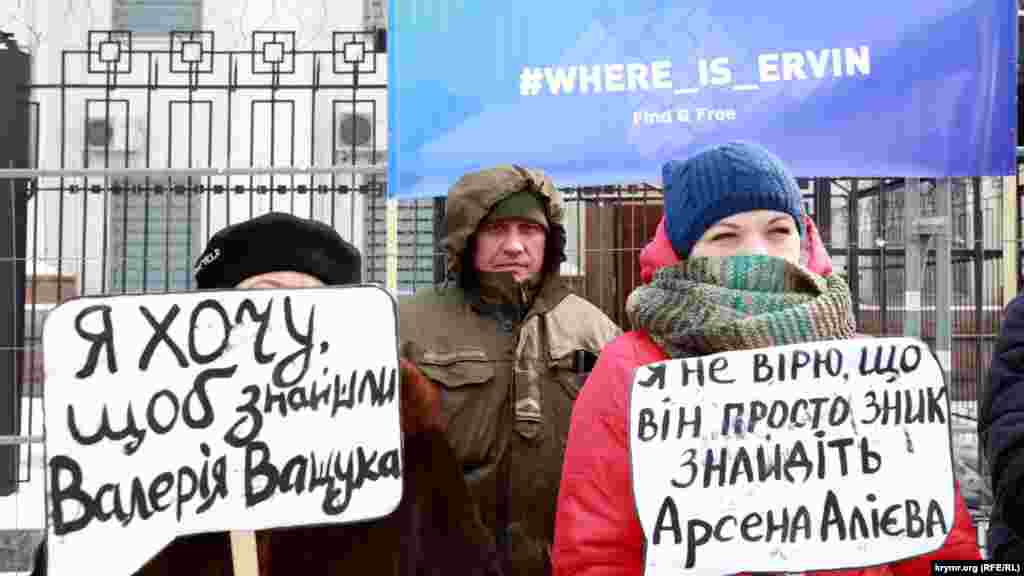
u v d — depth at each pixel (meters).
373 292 1.82
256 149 8.97
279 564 1.78
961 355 5.63
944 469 1.79
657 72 3.98
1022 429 1.80
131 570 1.71
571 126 4.02
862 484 1.78
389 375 1.80
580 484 1.82
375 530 1.79
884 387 1.81
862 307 6.16
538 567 2.65
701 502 1.76
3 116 6.31
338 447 1.78
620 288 5.14
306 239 1.89
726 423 1.78
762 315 1.80
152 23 9.33
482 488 2.67
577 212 5.18
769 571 1.75
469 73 4.05
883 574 1.83
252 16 9.04
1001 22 3.84
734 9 3.94
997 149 3.86
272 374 1.79
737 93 3.95
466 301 2.91
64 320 1.76
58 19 9.14
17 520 5.48
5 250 6.15
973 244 5.71
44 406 1.73
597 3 4.00
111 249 8.63
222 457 1.76
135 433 1.75
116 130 9.12
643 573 1.76
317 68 5.85
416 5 4.05
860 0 3.89
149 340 1.78
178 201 8.83
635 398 1.79
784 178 1.88
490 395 2.73
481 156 4.05
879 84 3.88
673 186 1.98
